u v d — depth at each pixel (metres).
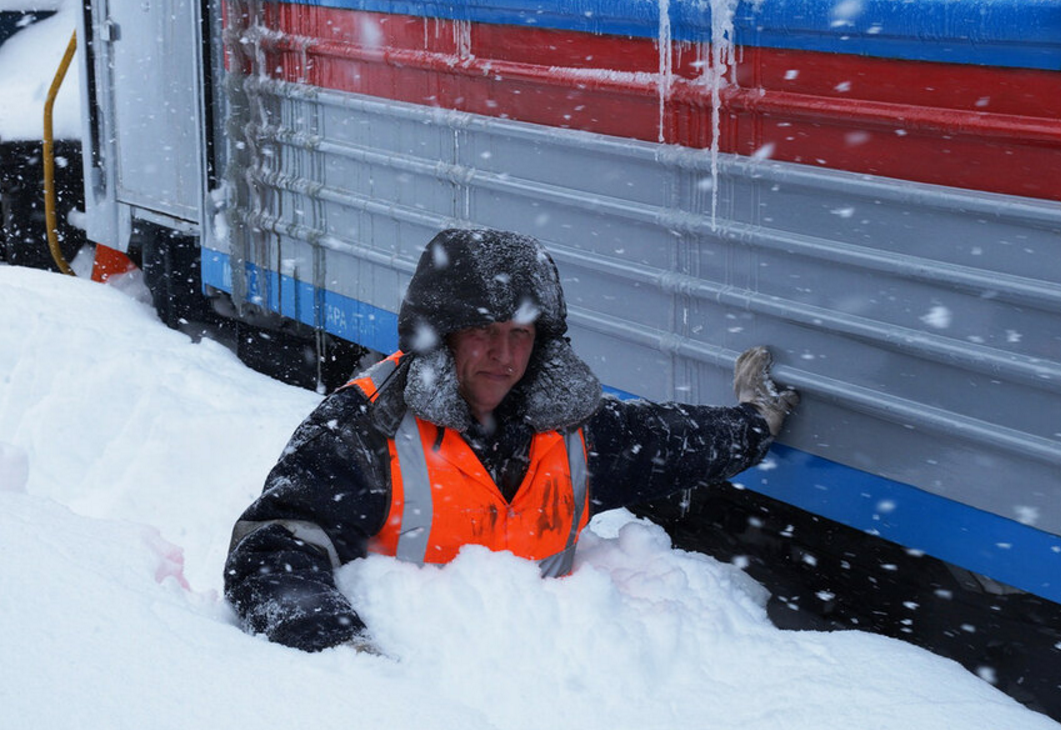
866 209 2.56
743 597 2.45
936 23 2.32
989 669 2.76
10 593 1.96
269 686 1.72
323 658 1.85
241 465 3.74
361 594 2.15
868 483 2.71
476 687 1.95
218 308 4.96
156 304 5.43
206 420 3.94
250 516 2.22
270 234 4.39
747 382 2.78
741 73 2.71
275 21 4.15
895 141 2.47
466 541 2.26
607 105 3.03
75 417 4.12
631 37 2.92
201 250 4.97
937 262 2.46
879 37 2.43
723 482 3.23
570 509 2.35
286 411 4.15
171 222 5.10
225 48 4.37
